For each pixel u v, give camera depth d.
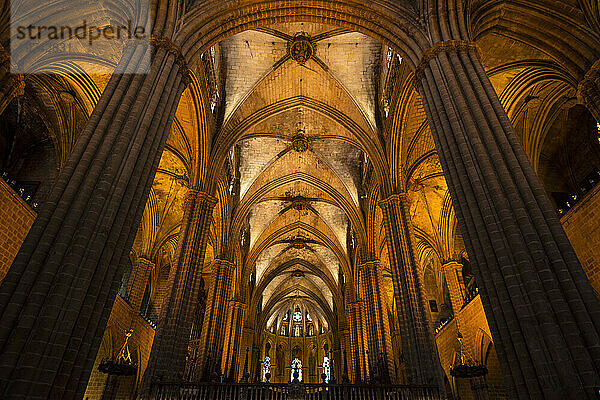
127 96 10.38
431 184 25.39
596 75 12.16
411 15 13.87
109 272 8.31
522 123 19.61
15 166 19.27
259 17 15.09
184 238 18.09
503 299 8.05
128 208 9.06
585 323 7.19
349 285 34.03
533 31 13.73
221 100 22.80
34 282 7.36
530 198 8.75
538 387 7.09
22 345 6.73
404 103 19.17
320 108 24.23
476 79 11.06
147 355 27.67
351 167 29.42
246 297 34.06
